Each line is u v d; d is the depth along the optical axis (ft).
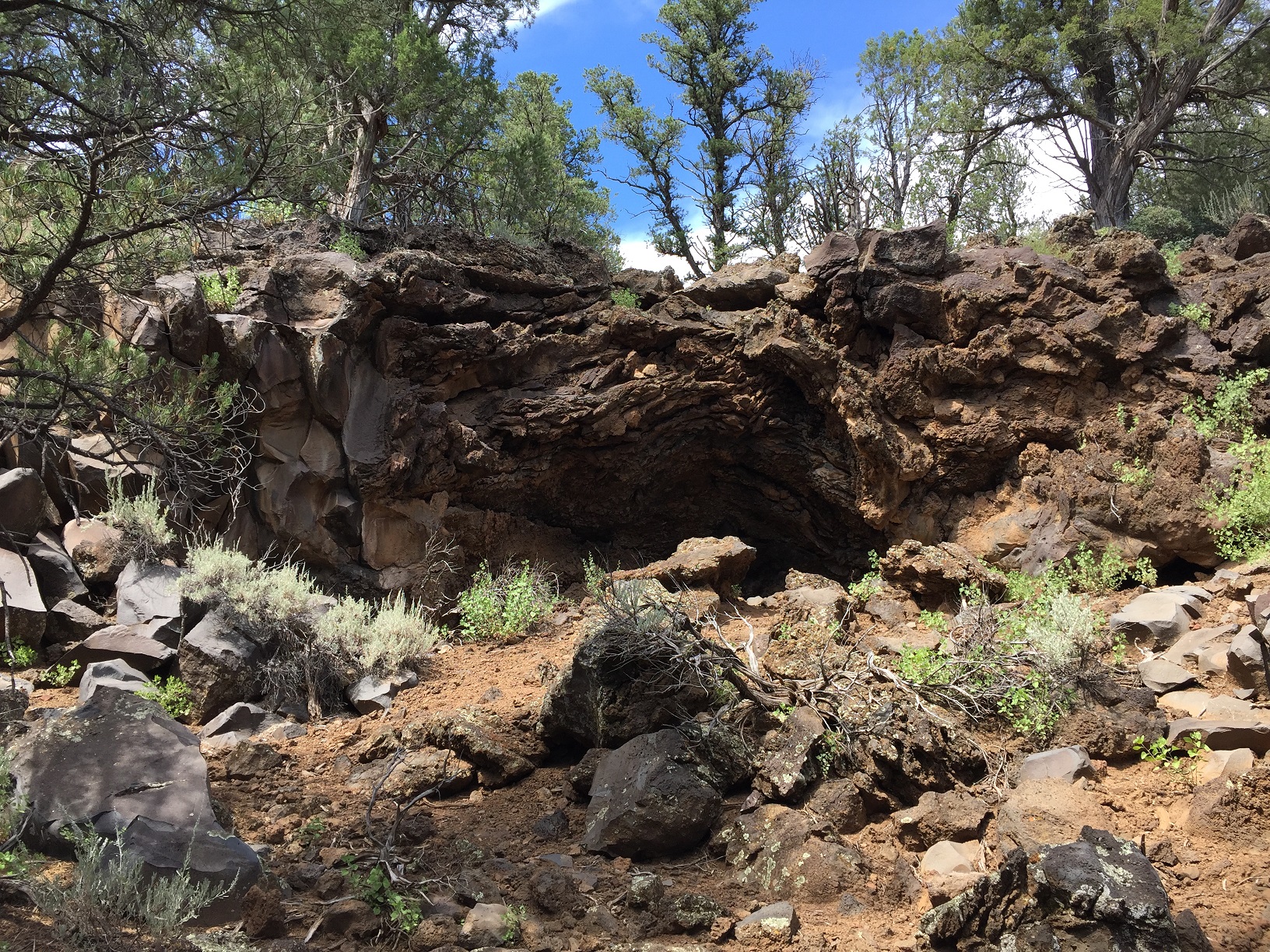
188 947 13.75
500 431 41.75
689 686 21.58
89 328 24.26
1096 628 25.86
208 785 17.46
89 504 32.68
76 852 15.11
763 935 15.40
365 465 37.27
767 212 101.04
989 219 87.66
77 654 27.81
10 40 25.91
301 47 27.91
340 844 18.58
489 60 72.18
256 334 35.96
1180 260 46.19
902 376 43.11
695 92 105.09
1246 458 35.91
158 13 25.58
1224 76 79.51
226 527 35.76
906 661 23.52
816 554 48.98
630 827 18.74
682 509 49.34
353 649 29.81
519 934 15.34
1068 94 81.00
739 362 44.60
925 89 85.92
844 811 19.12
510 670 30.17
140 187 21.01
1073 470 38.70
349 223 44.19
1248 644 22.81
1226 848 17.40
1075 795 18.61
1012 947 14.06
